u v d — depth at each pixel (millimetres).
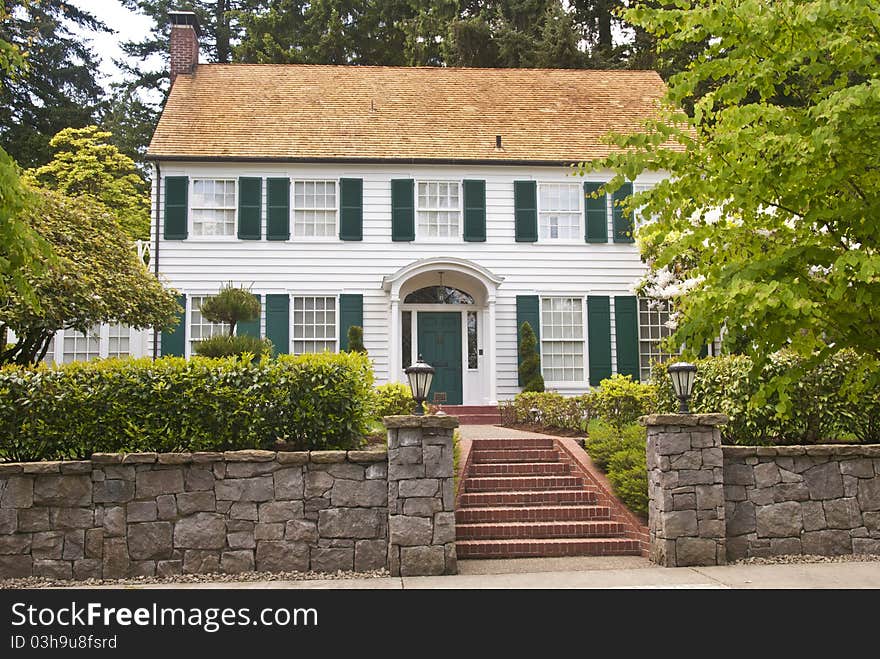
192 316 19531
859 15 5871
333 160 20062
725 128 6793
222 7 38469
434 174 20578
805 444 9930
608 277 20641
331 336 19859
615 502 10086
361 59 33875
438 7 31516
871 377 6895
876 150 5836
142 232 29281
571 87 23906
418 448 8438
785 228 6805
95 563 8227
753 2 6191
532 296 20375
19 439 8570
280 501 8469
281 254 19906
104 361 9227
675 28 6863
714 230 6777
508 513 10055
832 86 6539
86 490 8312
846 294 6250
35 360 15750
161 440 8688
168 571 8297
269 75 23062
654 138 6641
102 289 14195
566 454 11945
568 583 7848
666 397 11547
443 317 20469
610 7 31594
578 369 20391
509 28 30156
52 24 33969
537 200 20703
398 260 20203
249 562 8359
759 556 8938
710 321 6199
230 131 20625
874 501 9164
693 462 8805
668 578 8016
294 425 8953
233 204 20000
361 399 9391
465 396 20156
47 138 31531
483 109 22531
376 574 8359
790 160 5785
